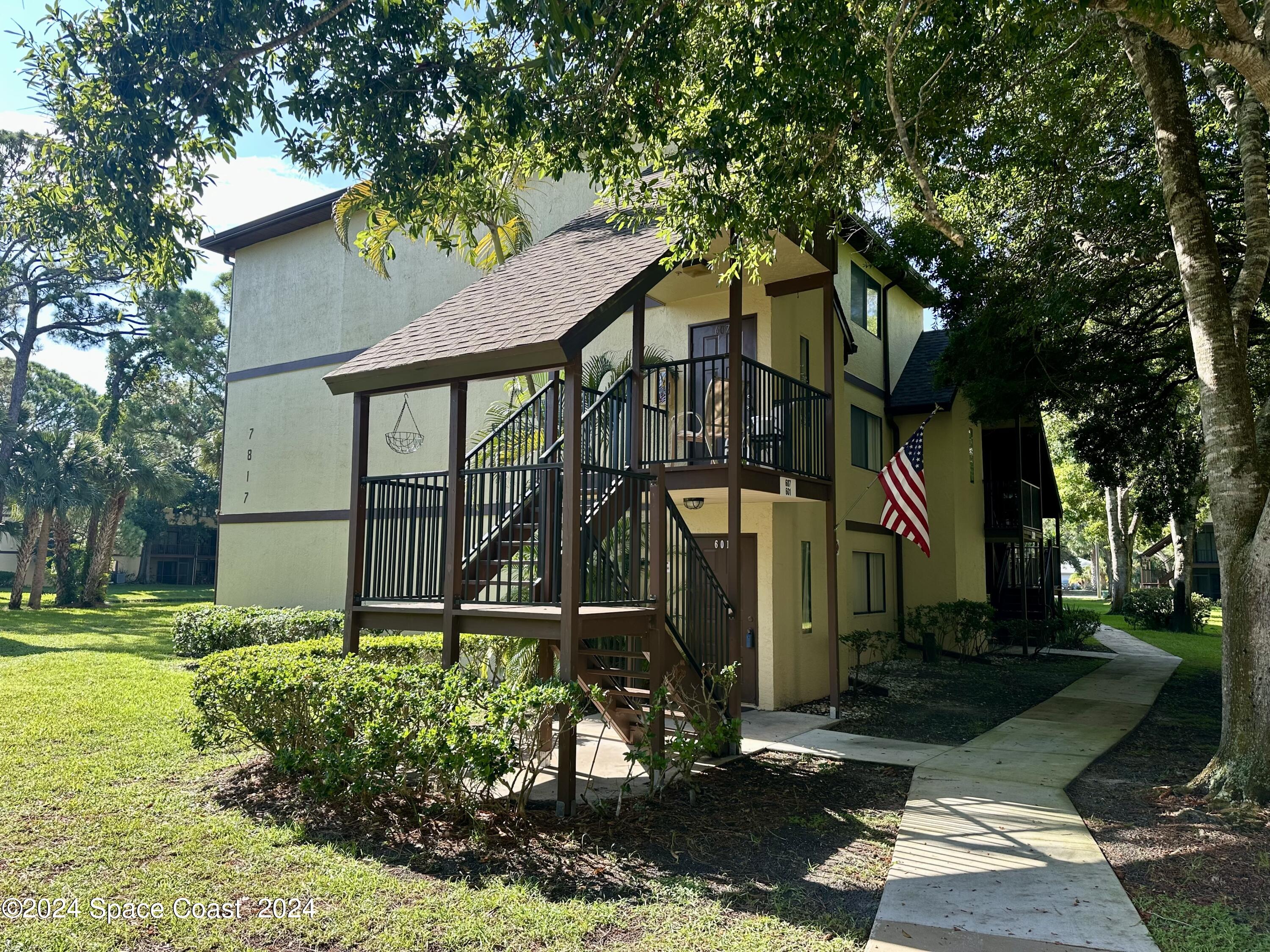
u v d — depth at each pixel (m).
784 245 9.98
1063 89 9.64
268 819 5.90
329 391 16.36
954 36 7.88
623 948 4.11
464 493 7.20
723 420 10.21
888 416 17.16
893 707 11.62
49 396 31.69
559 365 6.56
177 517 47.78
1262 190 7.63
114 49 5.64
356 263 16.31
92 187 6.14
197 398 36.16
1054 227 11.69
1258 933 4.30
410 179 7.33
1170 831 6.00
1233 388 7.18
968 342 13.86
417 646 10.19
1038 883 4.98
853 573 15.05
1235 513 6.98
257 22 5.93
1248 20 8.40
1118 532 34.25
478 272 14.77
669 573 8.82
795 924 4.40
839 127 7.90
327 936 4.14
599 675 7.54
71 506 25.73
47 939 4.04
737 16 7.15
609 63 6.79
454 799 5.75
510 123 6.70
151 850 5.26
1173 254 10.48
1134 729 10.12
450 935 4.17
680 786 7.20
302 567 16.28
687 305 11.96
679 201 7.45
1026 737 9.48
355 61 6.44
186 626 14.75
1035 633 18.34
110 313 30.62
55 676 10.70
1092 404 14.55
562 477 7.09
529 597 7.50
